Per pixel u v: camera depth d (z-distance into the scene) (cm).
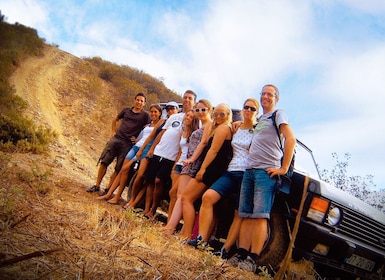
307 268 345
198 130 439
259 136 354
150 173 510
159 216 606
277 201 372
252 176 351
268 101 376
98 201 484
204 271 226
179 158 468
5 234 181
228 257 386
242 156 384
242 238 347
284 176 360
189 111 467
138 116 609
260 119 369
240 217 349
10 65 1459
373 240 406
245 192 351
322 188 365
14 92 1254
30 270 146
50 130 1091
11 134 811
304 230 351
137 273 184
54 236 205
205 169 391
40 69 1709
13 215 216
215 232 434
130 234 268
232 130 414
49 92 1535
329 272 422
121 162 593
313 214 354
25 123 964
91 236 236
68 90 1664
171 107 575
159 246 278
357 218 388
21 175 403
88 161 1102
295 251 353
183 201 395
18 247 168
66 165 853
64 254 180
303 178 369
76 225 252
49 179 503
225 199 414
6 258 149
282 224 362
